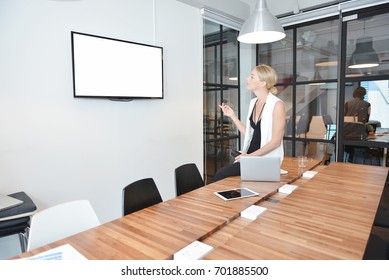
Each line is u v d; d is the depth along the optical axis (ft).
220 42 14.82
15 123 7.66
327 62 14.28
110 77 9.59
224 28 15.02
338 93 13.76
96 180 9.63
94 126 9.46
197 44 13.29
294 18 14.69
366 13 12.66
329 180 7.00
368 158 13.25
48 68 8.24
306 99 15.20
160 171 11.85
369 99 13.00
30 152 7.99
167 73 11.91
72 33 8.56
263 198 5.99
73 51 8.63
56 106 8.47
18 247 7.88
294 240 3.81
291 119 15.84
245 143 8.81
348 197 5.65
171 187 12.33
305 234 3.99
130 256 3.70
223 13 14.06
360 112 13.29
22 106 7.77
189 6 12.75
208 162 14.56
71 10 8.66
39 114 8.13
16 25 7.55
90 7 9.13
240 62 16.21
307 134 15.30
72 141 8.91
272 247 3.62
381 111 12.74
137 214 5.16
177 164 12.59
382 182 6.79
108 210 10.03
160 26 11.47
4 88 7.42
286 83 15.87
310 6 13.84
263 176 7.20
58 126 8.55
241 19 15.20
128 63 10.09
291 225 4.30
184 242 4.09
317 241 3.77
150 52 10.77
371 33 12.68
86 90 9.00
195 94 13.32
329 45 14.11
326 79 14.34
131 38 10.40
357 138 13.47
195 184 8.15
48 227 4.70
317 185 6.54
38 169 8.18
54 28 8.30
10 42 7.47
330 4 13.44
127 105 10.44
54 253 3.78
